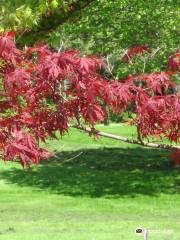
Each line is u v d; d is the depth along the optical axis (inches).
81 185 762.8
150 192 716.7
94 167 911.7
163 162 946.1
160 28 832.3
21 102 221.9
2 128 206.2
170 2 854.5
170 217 566.6
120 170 882.8
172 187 748.6
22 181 790.5
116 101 205.6
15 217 556.1
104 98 204.7
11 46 204.4
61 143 1149.7
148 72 746.8
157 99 214.2
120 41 831.1
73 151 1063.0
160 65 790.5
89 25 866.1
